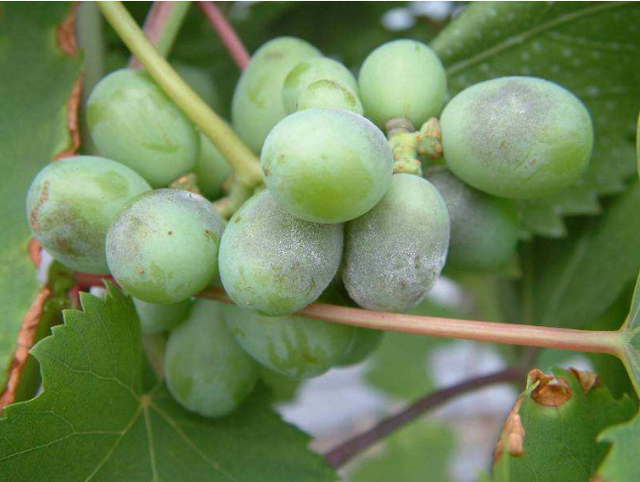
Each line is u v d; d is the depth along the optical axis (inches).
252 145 5.9
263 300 4.7
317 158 4.3
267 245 4.6
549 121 5.1
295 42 6.1
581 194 7.0
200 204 5.0
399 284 4.8
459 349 15.0
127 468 5.5
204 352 5.7
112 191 5.1
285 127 4.4
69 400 5.2
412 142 5.2
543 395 4.9
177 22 6.3
